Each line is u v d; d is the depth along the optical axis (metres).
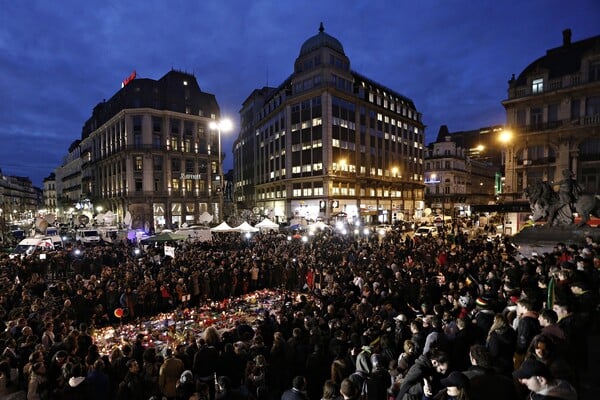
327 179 50.00
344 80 53.97
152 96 59.22
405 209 67.25
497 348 4.50
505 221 33.62
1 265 16.31
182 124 61.62
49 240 24.70
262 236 27.16
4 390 5.71
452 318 6.72
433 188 78.81
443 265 14.70
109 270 14.62
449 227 37.12
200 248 22.50
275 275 16.41
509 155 32.06
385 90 65.62
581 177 28.50
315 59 52.62
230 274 15.34
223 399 5.00
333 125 51.12
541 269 8.91
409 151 69.94
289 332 8.19
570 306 4.81
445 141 80.50
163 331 11.07
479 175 89.94
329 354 6.62
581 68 28.45
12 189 123.62
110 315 12.16
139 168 57.75
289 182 56.03
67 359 6.12
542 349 3.44
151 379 5.95
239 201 81.75
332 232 29.67
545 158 30.05
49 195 136.62
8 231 42.19
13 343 6.98
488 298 6.72
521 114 31.69
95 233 32.50
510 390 2.98
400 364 5.03
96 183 73.56
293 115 55.66
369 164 58.28
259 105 70.62
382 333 6.74
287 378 6.68
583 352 4.57
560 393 2.74
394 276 12.44
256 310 13.34
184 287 13.57
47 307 10.12
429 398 4.03
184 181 61.34
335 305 9.51
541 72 30.41
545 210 17.11
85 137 84.94
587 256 9.23
